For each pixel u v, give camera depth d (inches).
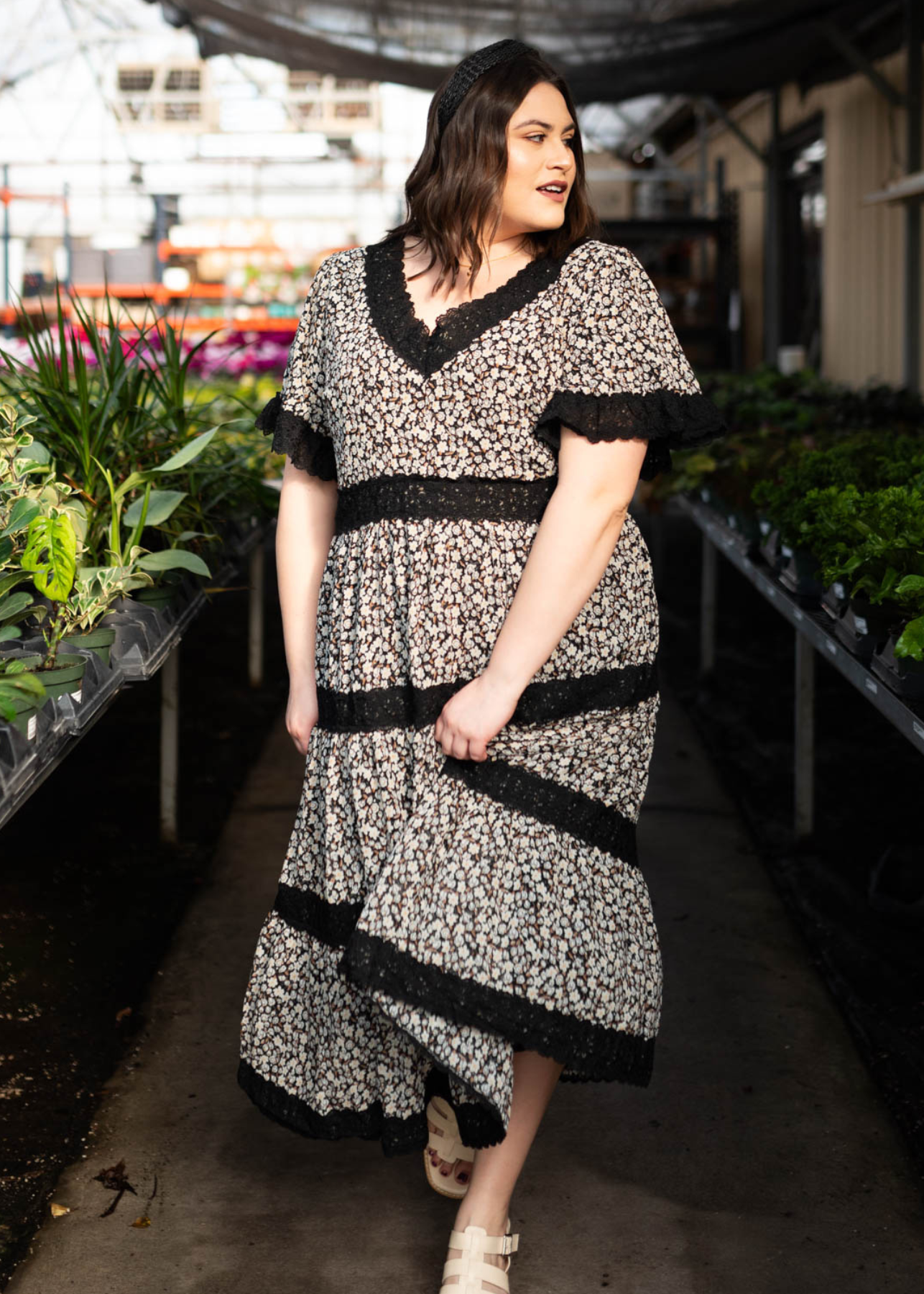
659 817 125.9
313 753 58.0
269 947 59.5
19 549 72.9
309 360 59.2
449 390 53.2
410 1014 52.0
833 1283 61.7
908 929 99.9
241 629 208.5
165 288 352.5
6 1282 61.2
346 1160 71.6
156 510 79.1
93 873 108.7
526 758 54.8
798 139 399.5
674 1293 60.9
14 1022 84.0
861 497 89.9
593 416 52.3
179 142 453.1
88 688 66.8
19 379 101.0
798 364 311.3
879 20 296.0
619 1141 73.4
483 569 54.0
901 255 312.2
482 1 232.7
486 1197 56.6
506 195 53.7
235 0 243.6
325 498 62.1
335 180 464.4
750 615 220.8
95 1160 70.9
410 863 53.0
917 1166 71.0
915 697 69.9
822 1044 84.0
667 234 432.1
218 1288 61.1
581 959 53.9
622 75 289.3
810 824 116.6
